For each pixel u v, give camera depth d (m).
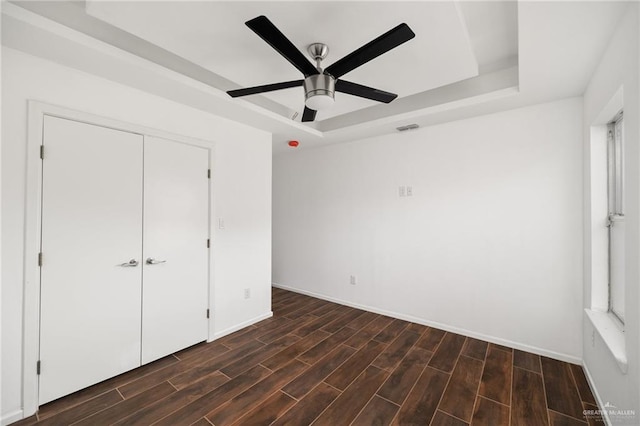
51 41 1.70
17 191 1.79
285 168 4.78
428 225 3.25
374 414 1.83
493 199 2.83
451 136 3.08
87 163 2.08
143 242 2.39
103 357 2.16
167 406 1.90
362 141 3.82
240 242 3.21
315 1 1.38
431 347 2.73
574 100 2.44
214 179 2.93
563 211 2.49
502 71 2.62
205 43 1.74
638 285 1.30
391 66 2.00
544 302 2.57
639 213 1.29
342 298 4.05
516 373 2.28
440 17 1.50
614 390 1.61
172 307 2.58
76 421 1.76
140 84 2.26
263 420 1.77
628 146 1.41
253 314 3.35
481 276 2.90
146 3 1.39
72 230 2.01
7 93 1.76
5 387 1.75
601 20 1.50
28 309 1.82
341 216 4.05
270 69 2.05
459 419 1.79
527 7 1.42
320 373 2.29
